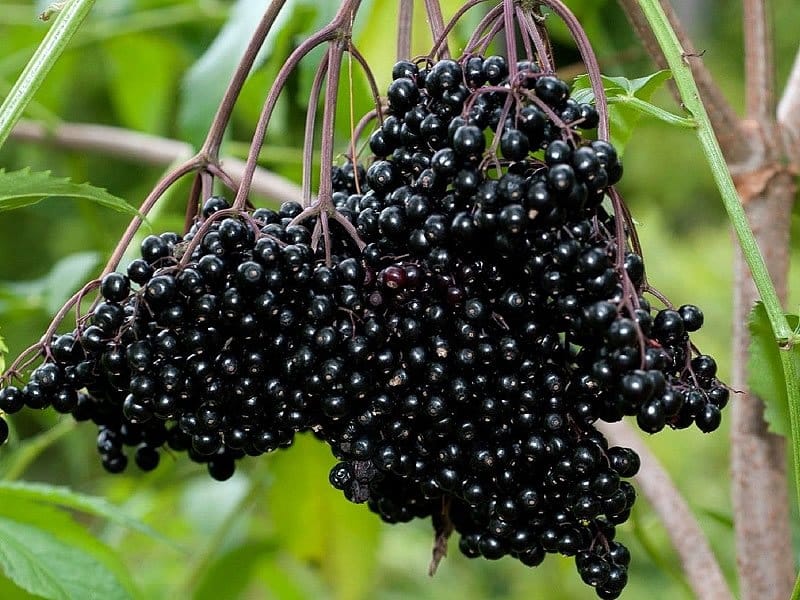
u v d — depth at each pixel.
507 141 0.70
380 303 0.72
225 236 0.72
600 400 0.71
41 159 1.39
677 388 0.72
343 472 0.73
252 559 1.09
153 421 0.77
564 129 0.71
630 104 0.75
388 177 0.73
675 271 1.49
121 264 0.88
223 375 0.72
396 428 0.72
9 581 0.84
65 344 0.73
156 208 0.90
